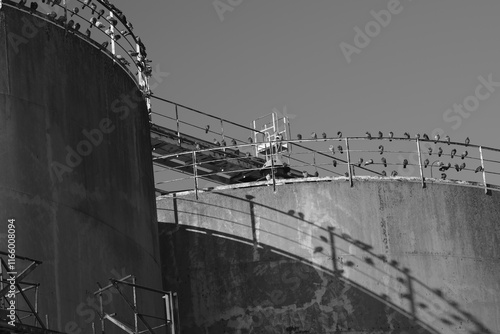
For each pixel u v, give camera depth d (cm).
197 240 3083
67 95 2308
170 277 3067
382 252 2997
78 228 2227
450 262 3009
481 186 3116
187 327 3014
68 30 2366
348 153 3127
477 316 2972
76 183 2259
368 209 3038
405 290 2966
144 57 2844
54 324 2089
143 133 2652
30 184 2148
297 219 3042
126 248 2392
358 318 2942
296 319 2956
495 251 3053
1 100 2162
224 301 3011
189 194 3134
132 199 2480
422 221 3038
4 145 2134
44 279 2100
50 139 2227
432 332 2938
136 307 2195
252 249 3038
